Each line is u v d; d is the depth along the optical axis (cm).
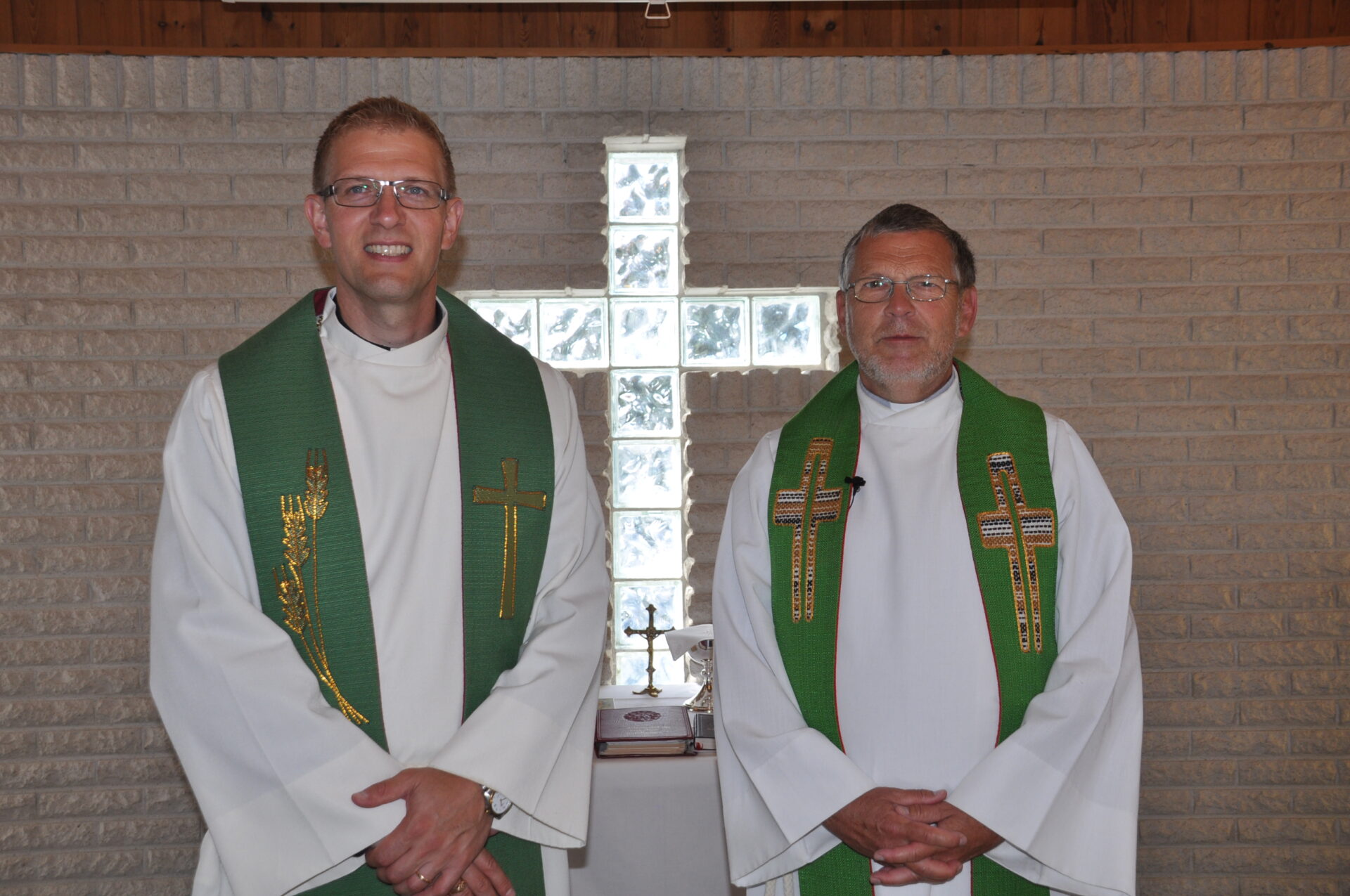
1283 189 354
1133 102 355
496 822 173
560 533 198
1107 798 183
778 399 354
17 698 336
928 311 196
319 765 165
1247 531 353
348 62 346
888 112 354
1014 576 195
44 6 351
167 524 181
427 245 176
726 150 353
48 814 336
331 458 182
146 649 340
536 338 360
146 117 342
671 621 359
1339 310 353
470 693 182
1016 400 213
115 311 340
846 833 179
